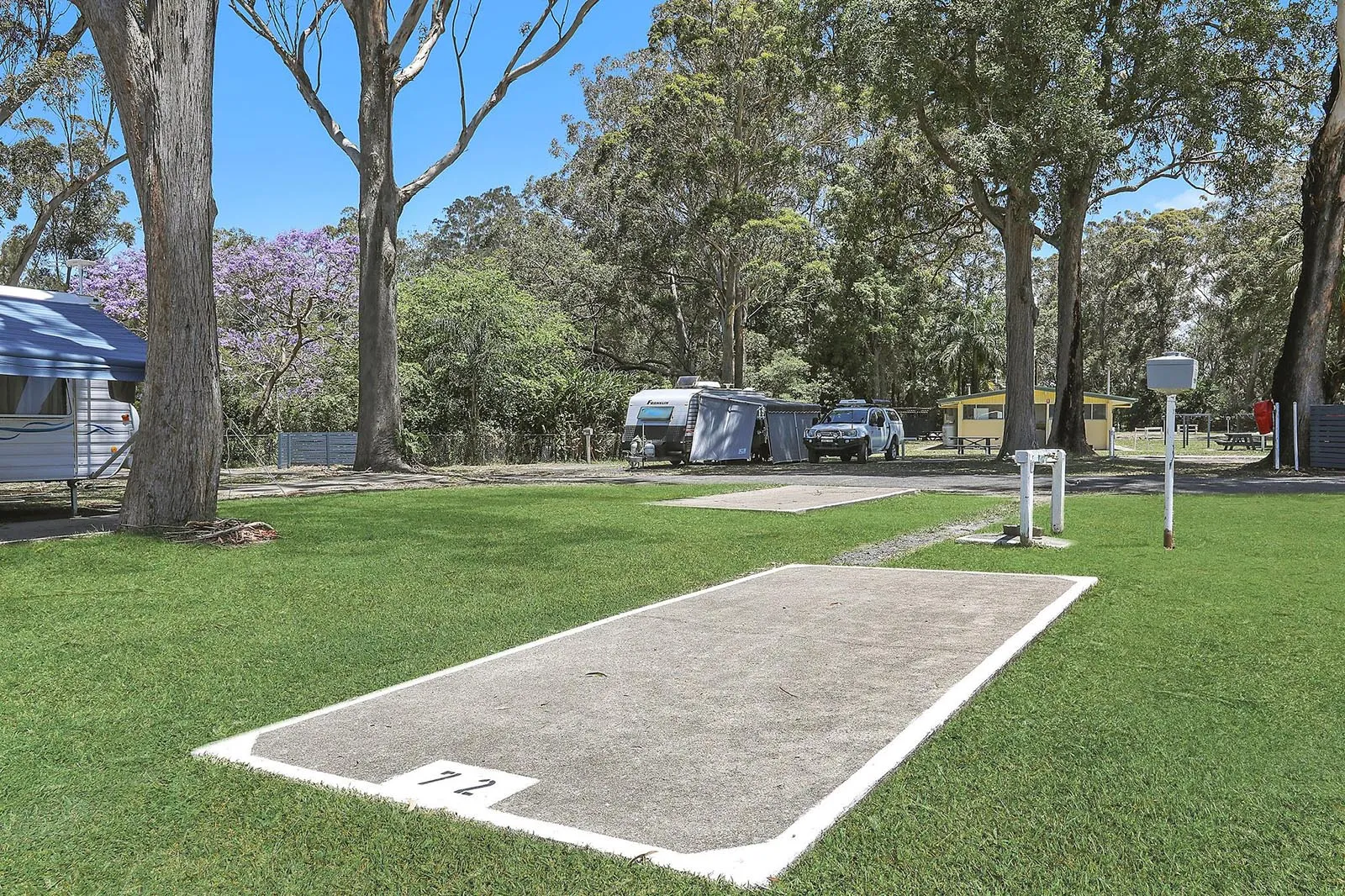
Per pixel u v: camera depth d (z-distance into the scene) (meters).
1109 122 23.03
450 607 6.09
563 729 3.50
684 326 47.38
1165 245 64.88
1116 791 2.83
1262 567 7.23
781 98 37.91
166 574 7.32
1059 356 29.59
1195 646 4.70
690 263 42.22
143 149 9.32
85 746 3.40
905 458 33.53
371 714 3.73
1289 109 25.34
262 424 29.41
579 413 33.41
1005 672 4.28
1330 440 21.28
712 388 28.84
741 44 37.56
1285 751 3.18
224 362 27.34
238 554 8.38
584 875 2.32
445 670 4.39
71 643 5.09
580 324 45.53
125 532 9.36
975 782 2.91
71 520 11.27
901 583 6.64
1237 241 53.66
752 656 4.60
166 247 9.40
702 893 2.22
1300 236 36.78
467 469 25.95
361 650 4.95
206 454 9.66
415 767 3.12
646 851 2.42
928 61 23.70
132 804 2.84
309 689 4.21
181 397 9.50
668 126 37.31
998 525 10.59
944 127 27.25
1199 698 3.80
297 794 2.89
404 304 30.09
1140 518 11.01
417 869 2.38
